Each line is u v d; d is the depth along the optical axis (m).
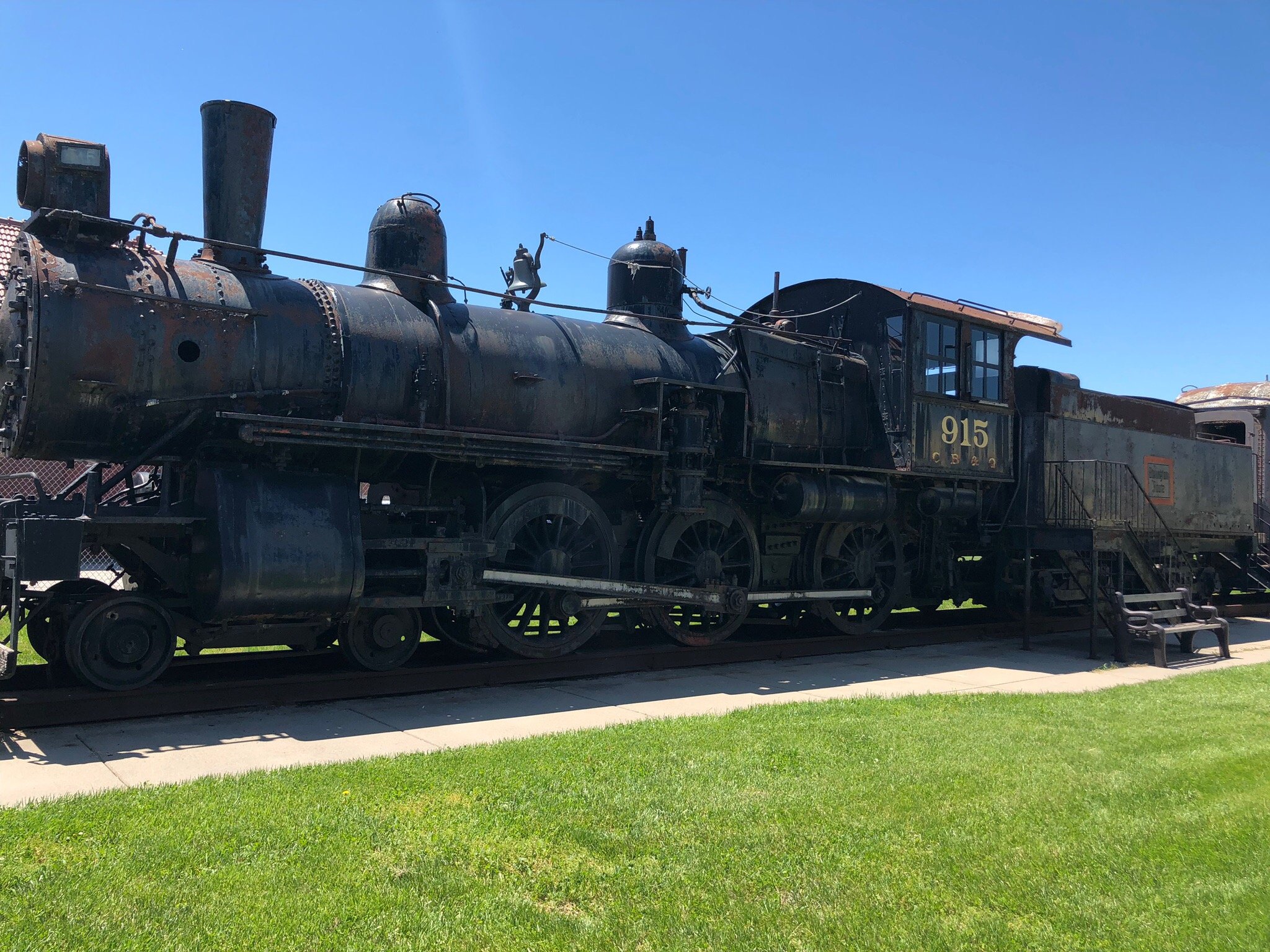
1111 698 8.56
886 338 11.87
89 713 6.99
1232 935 3.71
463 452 8.67
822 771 5.77
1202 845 4.62
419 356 8.59
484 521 9.03
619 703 8.26
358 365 8.20
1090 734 6.91
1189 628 11.64
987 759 6.11
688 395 10.04
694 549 11.15
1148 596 12.08
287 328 7.93
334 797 5.08
